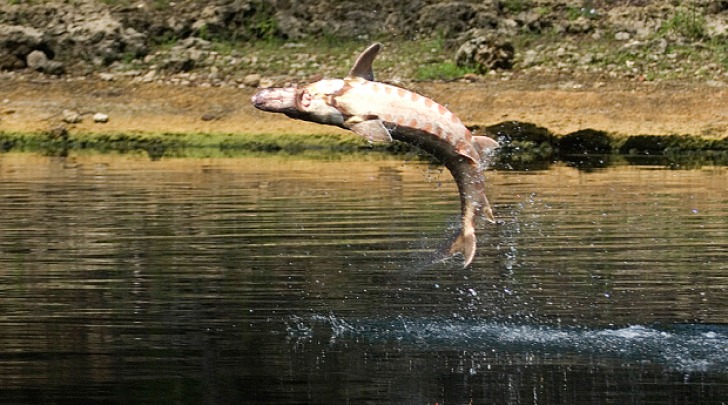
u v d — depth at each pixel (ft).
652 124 104.63
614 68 122.62
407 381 35.76
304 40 134.62
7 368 36.99
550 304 45.62
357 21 135.13
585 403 33.60
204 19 135.23
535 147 104.27
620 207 68.39
